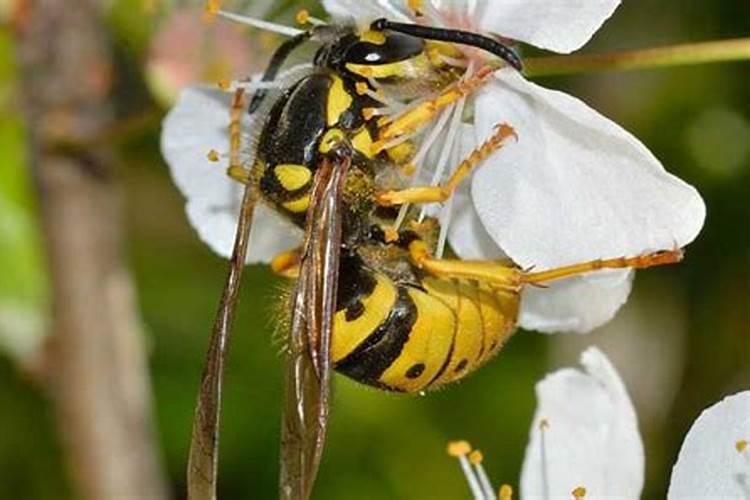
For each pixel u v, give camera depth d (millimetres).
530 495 130
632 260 125
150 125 147
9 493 172
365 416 169
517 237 128
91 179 153
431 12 130
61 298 154
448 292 127
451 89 129
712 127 170
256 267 169
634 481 128
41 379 156
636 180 125
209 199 136
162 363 172
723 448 122
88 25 151
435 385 127
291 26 139
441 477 169
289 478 122
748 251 171
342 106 127
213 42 143
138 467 155
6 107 153
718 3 169
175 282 174
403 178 130
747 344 172
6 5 151
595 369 129
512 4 128
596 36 171
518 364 170
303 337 123
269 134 127
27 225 158
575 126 126
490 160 129
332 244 125
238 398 169
